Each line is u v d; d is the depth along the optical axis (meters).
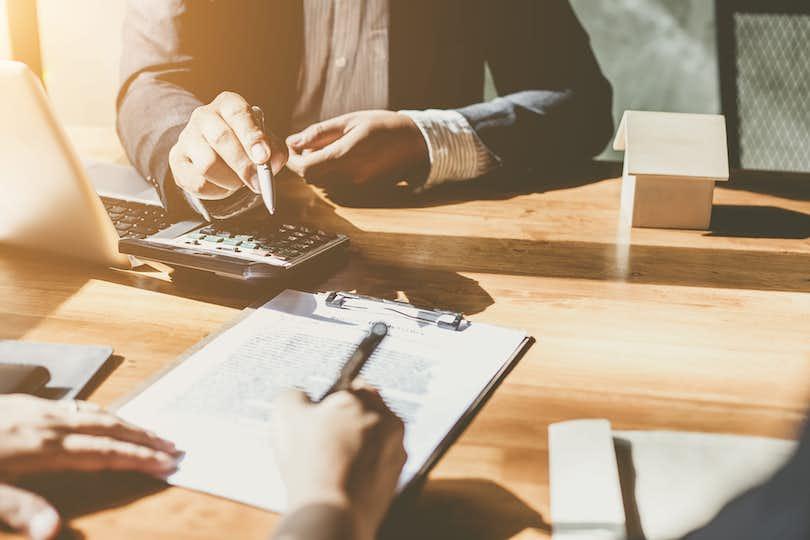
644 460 0.53
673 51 2.34
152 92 1.21
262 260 0.81
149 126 1.11
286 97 1.69
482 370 0.65
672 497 0.49
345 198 1.15
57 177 0.81
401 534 0.47
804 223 1.07
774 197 1.17
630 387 0.65
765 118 2.37
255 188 0.90
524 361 0.69
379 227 1.03
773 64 2.32
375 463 0.46
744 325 0.77
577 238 1.00
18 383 0.58
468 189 1.21
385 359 0.66
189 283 0.85
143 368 0.66
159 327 0.74
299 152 1.18
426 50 1.69
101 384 0.63
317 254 0.85
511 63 1.60
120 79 1.32
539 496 0.51
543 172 1.30
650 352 0.71
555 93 1.38
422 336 0.71
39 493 0.49
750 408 0.62
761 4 2.28
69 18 2.30
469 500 0.50
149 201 1.03
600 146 1.46
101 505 0.49
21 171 0.81
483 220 1.07
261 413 0.58
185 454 0.53
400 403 0.60
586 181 1.25
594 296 0.83
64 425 0.50
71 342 0.70
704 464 0.52
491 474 0.53
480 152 1.22
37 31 1.77
